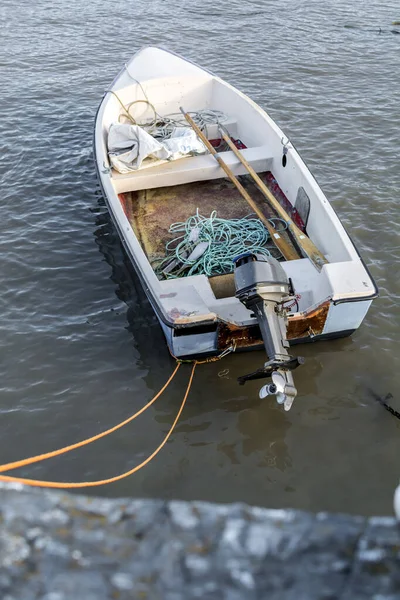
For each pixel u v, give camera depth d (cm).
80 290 725
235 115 928
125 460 525
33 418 564
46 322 675
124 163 773
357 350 624
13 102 1182
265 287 506
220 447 535
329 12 1681
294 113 1146
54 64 1364
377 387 586
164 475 512
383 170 959
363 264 575
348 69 1333
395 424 550
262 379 594
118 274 752
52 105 1180
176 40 1509
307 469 514
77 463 522
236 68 1350
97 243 807
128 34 1545
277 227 732
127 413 569
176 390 589
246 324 548
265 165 802
